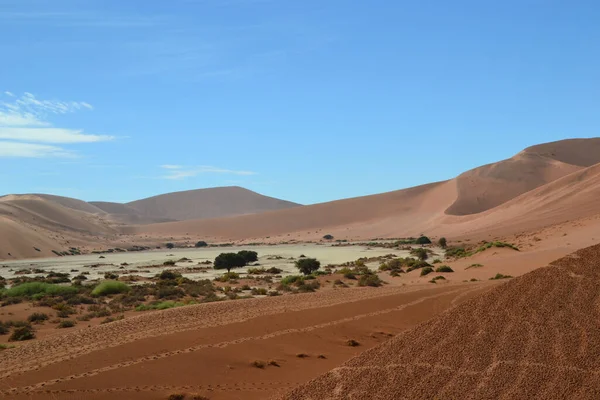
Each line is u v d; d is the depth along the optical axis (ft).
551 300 33.14
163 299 128.88
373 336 62.34
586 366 26.99
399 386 27.84
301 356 51.83
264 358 50.21
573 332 29.81
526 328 30.86
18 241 419.74
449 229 495.00
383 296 87.30
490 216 458.09
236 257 244.22
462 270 157.17
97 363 43.50
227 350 50.52
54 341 55.62
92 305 119.75
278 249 448.65
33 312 106.32
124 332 57.77
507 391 26.11
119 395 37.06
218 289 151.64
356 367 30.78
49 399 35.06
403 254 301.63
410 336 33.04
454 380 27.50
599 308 31.42
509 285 36.22
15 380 38.63
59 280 201.87
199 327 59.26
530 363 27.84
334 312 72.54
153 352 47.75
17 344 69.26
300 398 28.91
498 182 635.66
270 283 166.71
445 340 31.42
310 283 146.30
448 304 80.02
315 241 592.60
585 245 173.47
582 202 359.66
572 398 25.05
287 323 64.64
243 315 68.08
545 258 154.40
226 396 39.93
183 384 41.16
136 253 497.87
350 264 240.53
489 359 28.73
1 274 255.50
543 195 432.25
